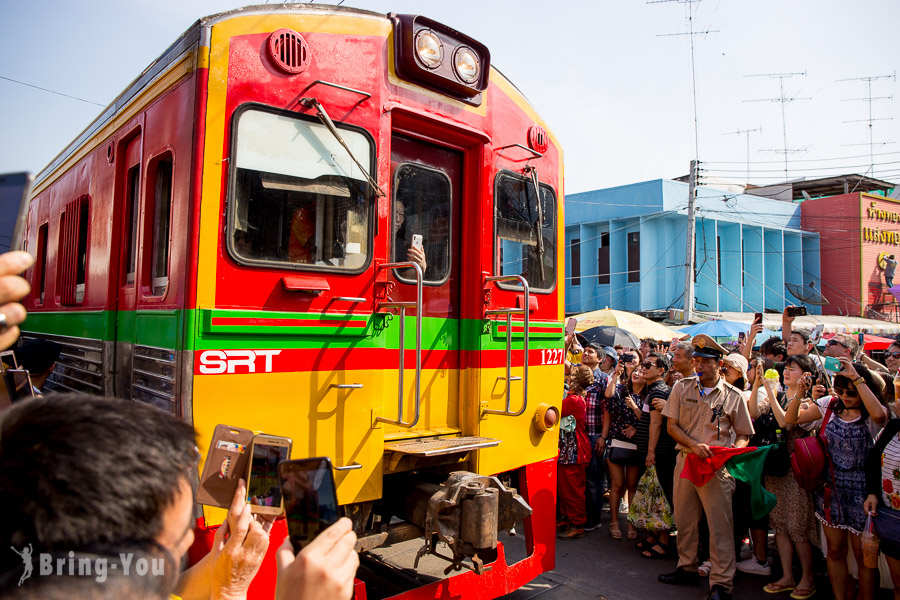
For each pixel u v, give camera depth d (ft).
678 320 62.34
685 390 16.08
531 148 14.94
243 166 9.87
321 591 3.66
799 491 15.66
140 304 11.14
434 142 13.15
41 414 3.05
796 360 16.46
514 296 14.11
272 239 10.11
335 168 10.89
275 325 9.96
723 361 18.24
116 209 12.94
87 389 14.14
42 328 18.84
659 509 18.19
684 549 16.24
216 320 9.40
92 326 13.94
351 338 10.89
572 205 74.43
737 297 71.10
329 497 4.02
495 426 13.51
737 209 73.51
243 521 5.03
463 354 13.43
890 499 12.77
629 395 20.10
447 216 13.57
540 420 14.43
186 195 9.56
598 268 72.08
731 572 14.96
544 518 14.46
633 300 68.54
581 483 20.13
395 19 11.94
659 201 66.90
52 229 18.48
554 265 15.55
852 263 76.48
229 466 5.27
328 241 10.74
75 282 15.78
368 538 11.17
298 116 10.51
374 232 11.28
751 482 14.99
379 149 11.46
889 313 77.97
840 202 77.56
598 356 23.38
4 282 3.38
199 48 9.62
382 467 11.39
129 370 11.60
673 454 18.43
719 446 15.23
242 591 5.04
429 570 12.28
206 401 9.23
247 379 9.63
